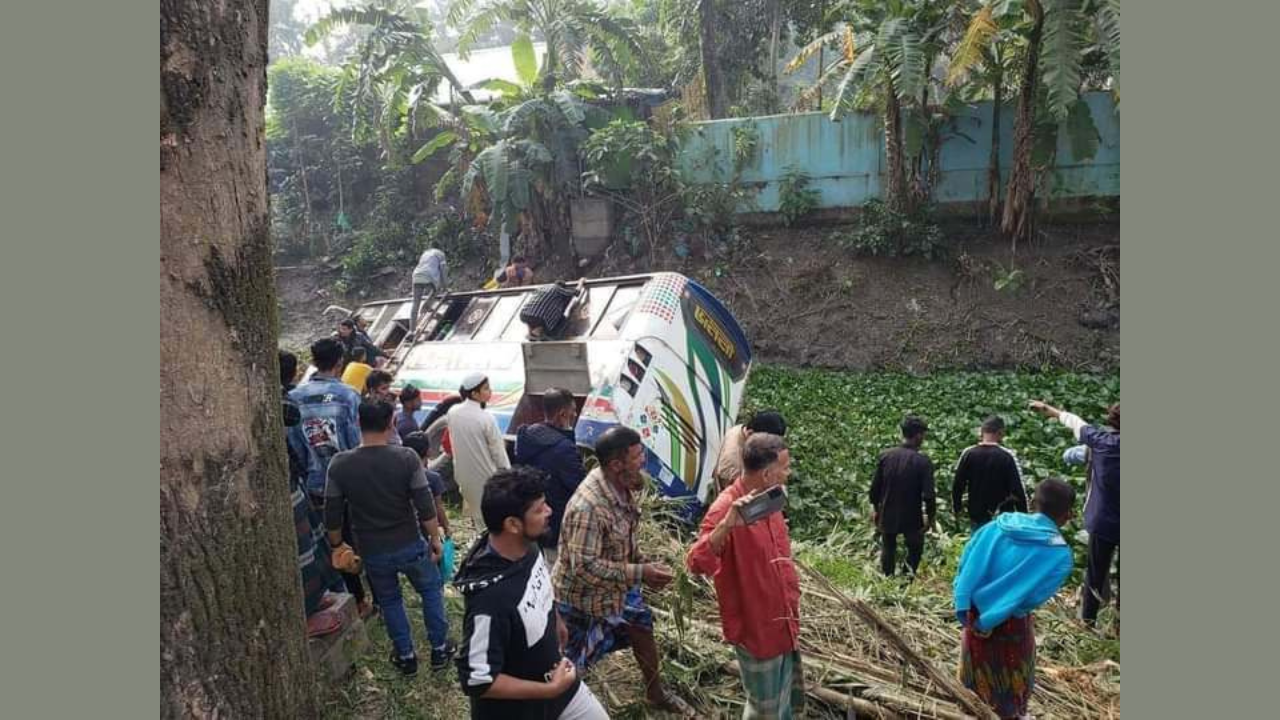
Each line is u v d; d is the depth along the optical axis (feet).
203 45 9.82
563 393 17.94
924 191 51.49
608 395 23.81
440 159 71.20
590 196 58.90
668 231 57.67
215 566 9.93
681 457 25.27
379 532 15.17
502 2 59.00
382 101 61.36
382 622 18.28
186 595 9.71
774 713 12.77
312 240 74.74
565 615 13.48
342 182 76.07
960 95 49.32
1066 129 43.60
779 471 12.59
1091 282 47.11
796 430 38.14
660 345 25.57
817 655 15.42
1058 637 18.10
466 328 33.47
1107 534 19.29
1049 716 14.60
